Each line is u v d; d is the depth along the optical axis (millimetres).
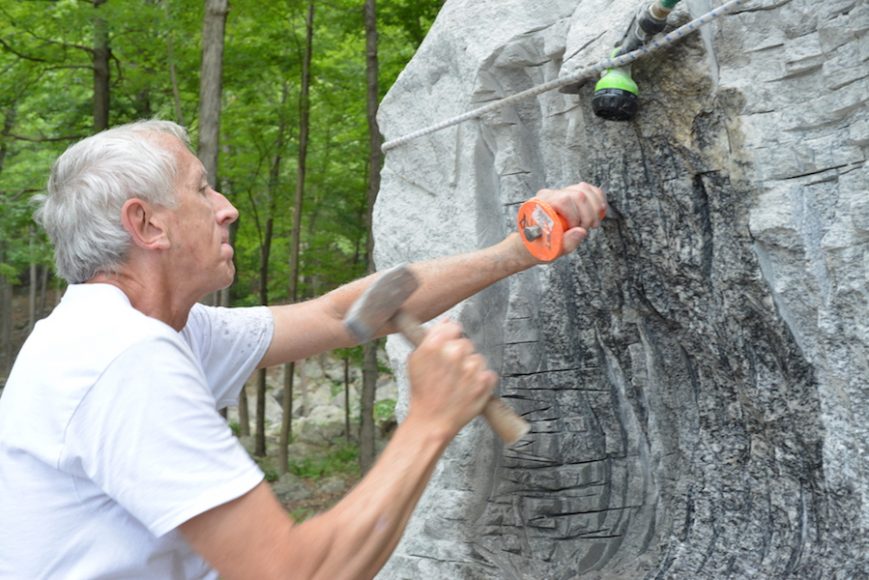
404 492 1188
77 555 1276
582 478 2941
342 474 14250
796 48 2072
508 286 3109
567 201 2008
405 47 11820
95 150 1406
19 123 14773
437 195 3504
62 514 1271
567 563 2873
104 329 1271
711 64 2164
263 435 15977
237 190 14625
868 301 2016
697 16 2131
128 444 1188
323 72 13242
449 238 3396
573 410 2975
